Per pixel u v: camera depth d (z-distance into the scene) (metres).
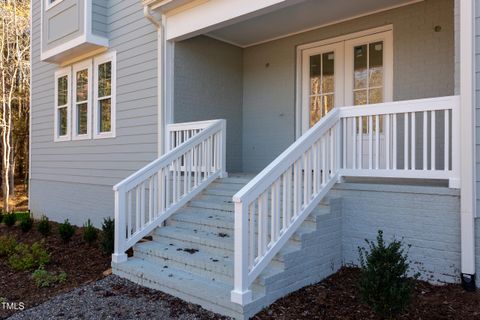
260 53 7.26
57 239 6.88
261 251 3.42
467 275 3.50
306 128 6.68
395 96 5.59
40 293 4.17
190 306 3.58
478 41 3.52
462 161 3.54
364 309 3.28
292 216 4.07
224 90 7.18
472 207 3.49
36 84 9.83
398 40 5.57
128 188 4.75
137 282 4.25
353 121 4.39
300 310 3.31
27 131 16.23
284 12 5.80
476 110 3.53
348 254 4.31
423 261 3.84
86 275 4.73
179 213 5.34
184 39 6.30
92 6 7.22
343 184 4.36
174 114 6.36
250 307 3.23
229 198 5.36
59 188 8.95
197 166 5.61
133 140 6.91
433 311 3.20
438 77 5.22
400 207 3.98
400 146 5.57
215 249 4.32
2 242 5.74
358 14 5.89
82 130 8.36
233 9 5.38
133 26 6.90
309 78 6.66
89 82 7.94
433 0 5.28
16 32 15.55
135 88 6.87
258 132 7.30
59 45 7.89
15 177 18.12
